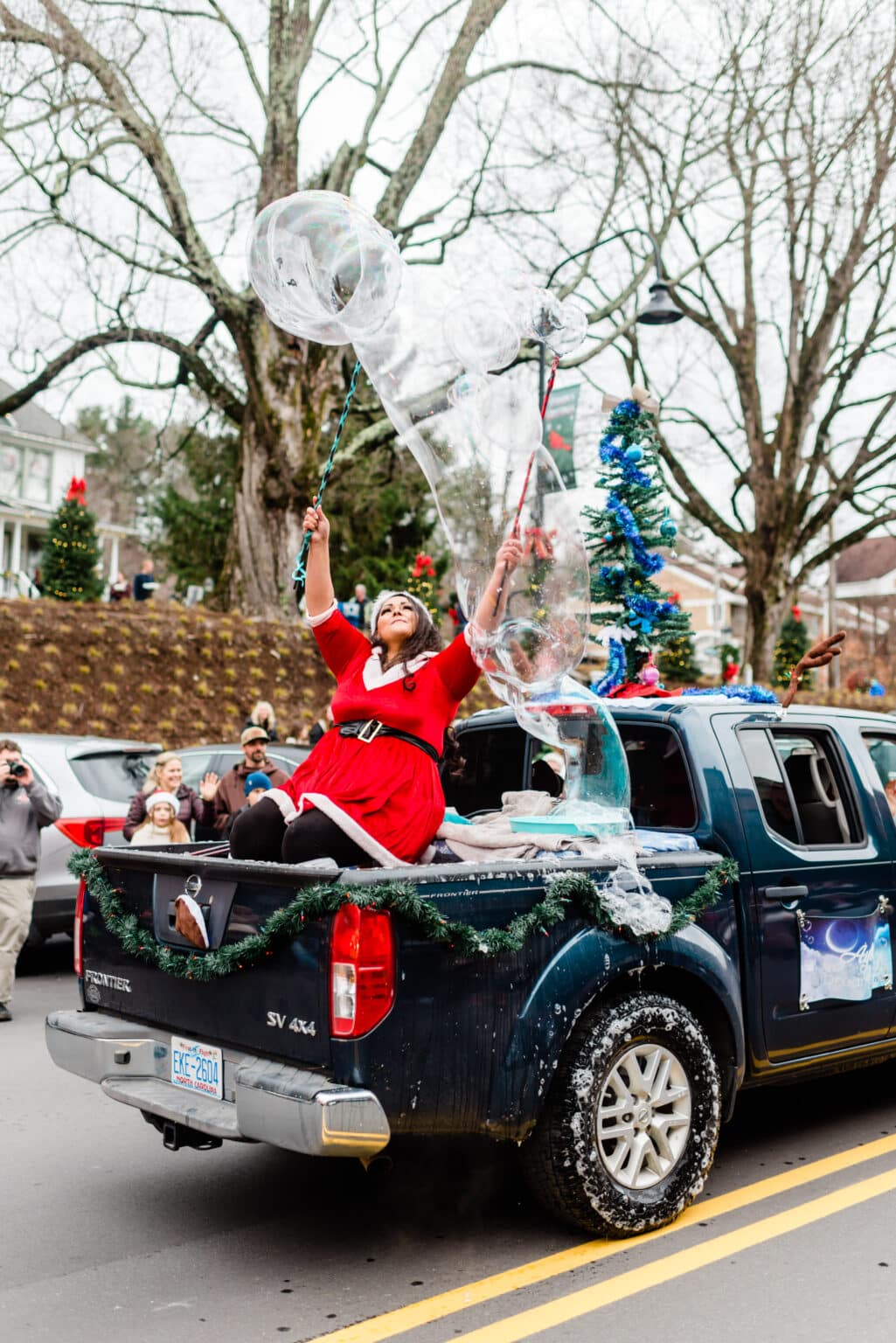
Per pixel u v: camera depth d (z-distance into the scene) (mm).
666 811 4312
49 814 7152
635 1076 3705
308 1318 3205
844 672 47719
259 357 21391
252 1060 3404
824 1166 4391
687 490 25922
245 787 9008
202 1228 3912
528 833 4016
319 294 3869
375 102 22344
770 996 4188
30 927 7797
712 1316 3168
